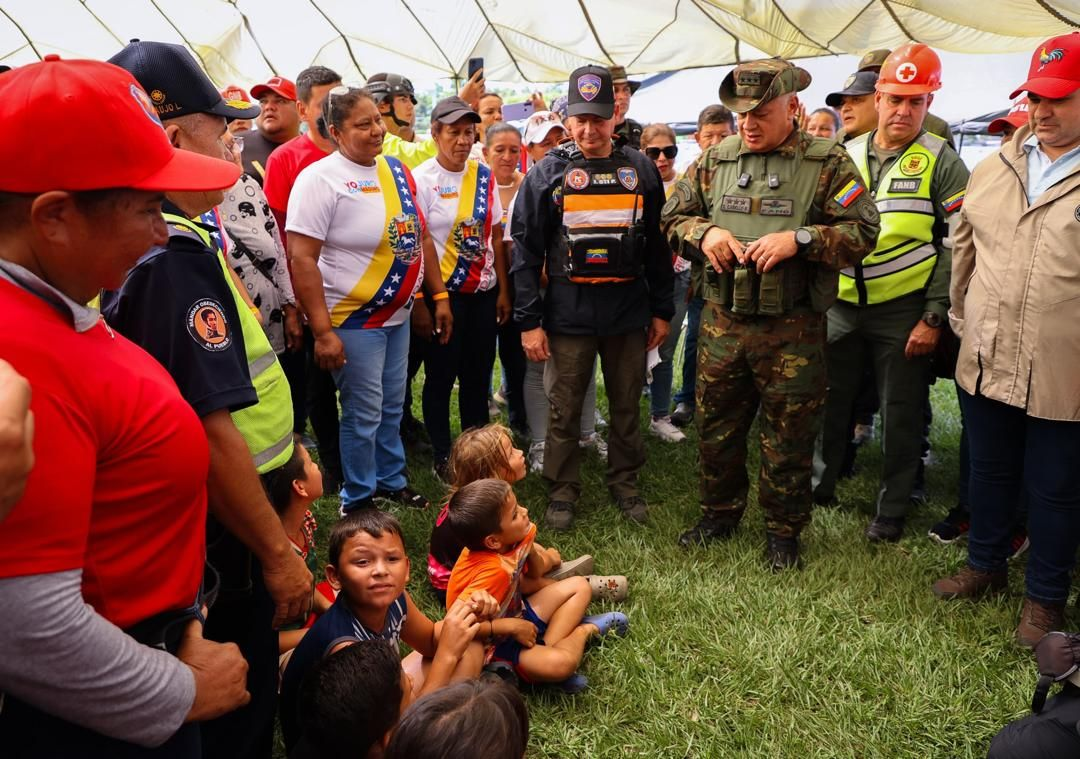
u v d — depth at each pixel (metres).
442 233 3.88
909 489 3.55
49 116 0.95
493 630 2.42
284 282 3.26
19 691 0.96
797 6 4.41
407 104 4.58
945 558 3.36
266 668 1.80
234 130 4.44
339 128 3.12
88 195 1.00
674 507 3.88
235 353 1.52
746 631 2.81
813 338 3.09
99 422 1.02
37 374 0.95
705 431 3.37
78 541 0.98
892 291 3.42
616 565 3.32
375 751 1.68
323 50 6.00
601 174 3.41
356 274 3.23
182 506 1.19
